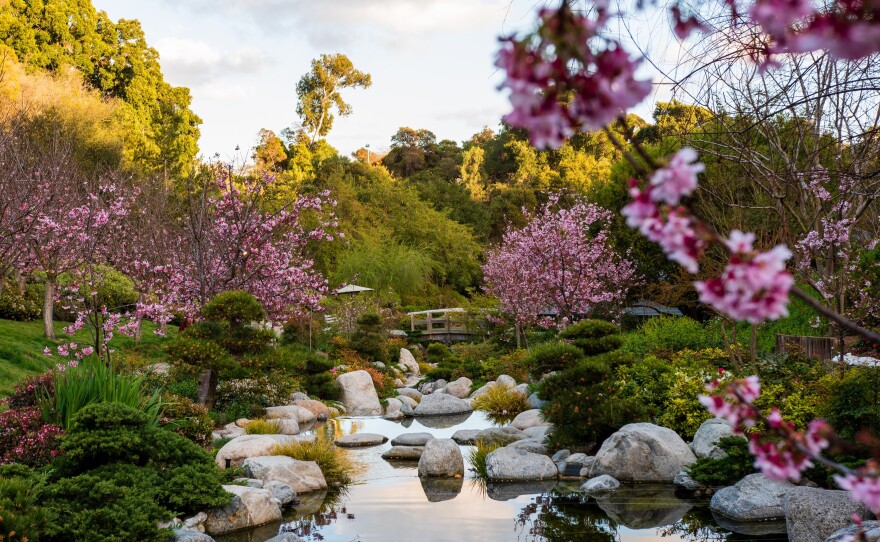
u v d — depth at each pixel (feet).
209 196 50.47
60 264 52.29
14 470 20.43
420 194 160.15
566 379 37.99
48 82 85.56
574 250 65.92
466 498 29.55
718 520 25.08
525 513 26.99
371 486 32.01
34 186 44.78
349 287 96.48
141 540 20.07
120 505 20.44
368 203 142.41
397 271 124.16
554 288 67.92
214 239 48.26
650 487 30.09
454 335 110.32
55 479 21.99
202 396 42.57
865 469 5.10
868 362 31.14
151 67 133.39
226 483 27.81
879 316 35.88
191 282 50.52
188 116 142.31
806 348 42.63
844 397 24.49
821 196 31.83
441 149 206.90
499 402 54.80
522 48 4.09
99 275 53.16
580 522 25.52
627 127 4.63
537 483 32.01
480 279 148.46
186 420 32.35
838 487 23.91
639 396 40.09
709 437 32.19
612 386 38.09
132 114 115.24
